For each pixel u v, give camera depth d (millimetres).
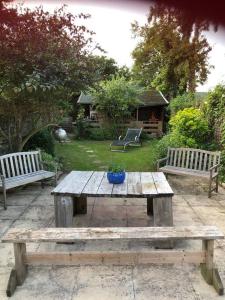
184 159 6008
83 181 3896
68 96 6262
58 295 2486
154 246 3344
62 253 2664
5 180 4926
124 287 2586
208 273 2604
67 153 10383
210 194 5227
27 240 2529
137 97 16578
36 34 5004
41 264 2686
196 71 8797
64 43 5312
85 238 2555
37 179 5203
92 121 16328
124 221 4160
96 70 5910
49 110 6312
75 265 2908
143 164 8461
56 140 13148
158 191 3402
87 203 4914
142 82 19047
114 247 3354
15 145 6305
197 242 3441
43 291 2541
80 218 4270
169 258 2652
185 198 5191
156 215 3342
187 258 2637
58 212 3449
